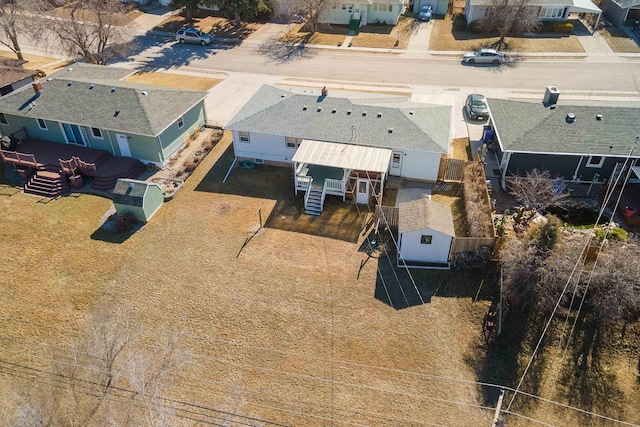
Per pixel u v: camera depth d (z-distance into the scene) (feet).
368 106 100.42
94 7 147.84
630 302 65.46
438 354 65.87
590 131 92.43
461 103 129.18
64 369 64.28
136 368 60.49
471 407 60.23
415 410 60.03
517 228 83.56
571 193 93.09
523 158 92.94
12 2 156.97
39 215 92.43
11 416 59.52
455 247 77.66
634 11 167.22
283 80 147.02
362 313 71.51
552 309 68.64
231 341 68.33
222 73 153.28
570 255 68.64
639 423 58.39
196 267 80.18
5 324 71.26
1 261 82.02
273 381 63.57
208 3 183.11
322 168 99.50
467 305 71.87
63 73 125.70
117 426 53.47
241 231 87.61
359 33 178.70
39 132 111.14
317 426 58.90
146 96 107.04
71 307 73.77
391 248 82.79
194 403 61.11
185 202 95.50
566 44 159.33
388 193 95.55
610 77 139.13
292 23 191.11
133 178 102.42
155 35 184.55
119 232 87.92
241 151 105.60
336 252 82.38
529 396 61.21
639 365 63.77
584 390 61.72
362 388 62.39
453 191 95.91
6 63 142.72
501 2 164.55
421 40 170.19
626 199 87.56
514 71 145.28
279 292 75.20
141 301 74.49
